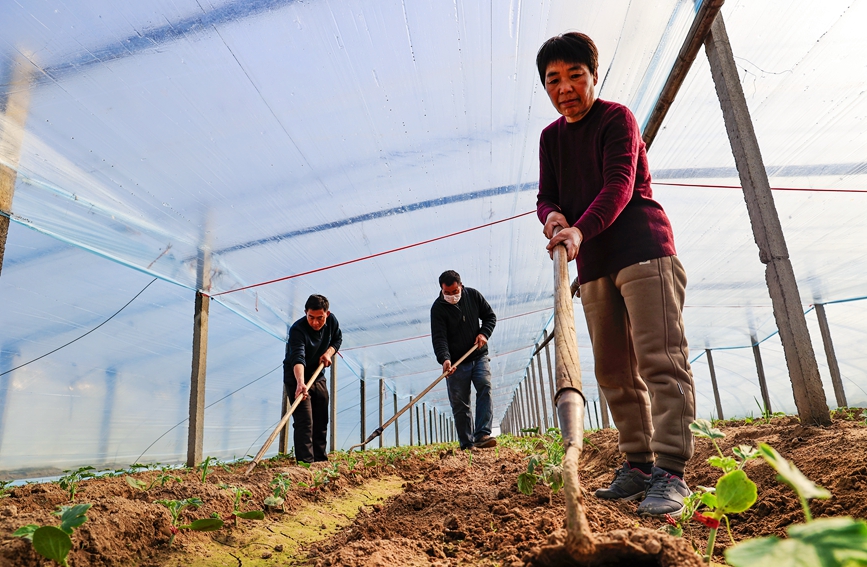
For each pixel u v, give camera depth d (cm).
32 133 293
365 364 1066
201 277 489
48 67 254
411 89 337
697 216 566
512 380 1964
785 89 392
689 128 445
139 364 493
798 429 289
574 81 239
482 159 430
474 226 546
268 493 329
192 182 364
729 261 681
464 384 589
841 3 321
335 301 683
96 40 247
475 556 177
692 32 341
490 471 436
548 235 230
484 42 317
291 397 532
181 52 268
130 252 416
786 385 1120
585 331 1120
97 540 202
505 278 752
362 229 493
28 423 397
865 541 69
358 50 297
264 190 394
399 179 428
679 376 217
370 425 1285
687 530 194
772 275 309
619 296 247
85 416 441
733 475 126
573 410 123
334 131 351
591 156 248
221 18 255
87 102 280
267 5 256
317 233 479
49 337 407
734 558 72
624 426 247
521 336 1201
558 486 206
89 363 442
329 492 367
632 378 248
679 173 498
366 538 220
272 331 673
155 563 214
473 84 347
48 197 339
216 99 300
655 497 205
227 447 665
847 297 800
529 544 166
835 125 425
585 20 332
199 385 502
